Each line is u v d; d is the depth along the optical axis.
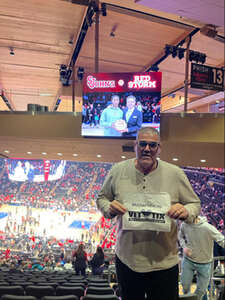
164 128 10.44
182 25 11.24
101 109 10.56
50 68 16.61
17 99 13.93
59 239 27.50
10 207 39.75
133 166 1.93
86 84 10.65
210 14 8.46
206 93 17.47
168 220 1.77
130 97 10.41
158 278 1.83
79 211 38.31
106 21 11.37
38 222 34.00
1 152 16.17
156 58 14.73
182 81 17.45
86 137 10.69
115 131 10.45
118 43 13.30
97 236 29.94
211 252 3.64
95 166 49.91
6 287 4.11
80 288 4.30
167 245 1.85
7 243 26.08
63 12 10.76
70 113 10.97
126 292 1.88
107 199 1.99
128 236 1.86
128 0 9.77
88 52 14.36
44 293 4.24
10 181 47.81
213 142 10.25
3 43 13.75
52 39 13.07
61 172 37.94
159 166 1.90
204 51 13.73
